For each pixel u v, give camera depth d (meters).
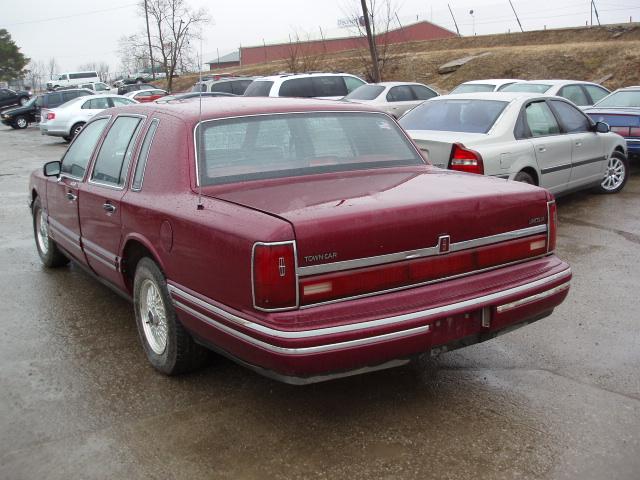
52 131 22.52
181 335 3.88
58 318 5.24
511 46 37.47
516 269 3.64
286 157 4.07
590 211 8.88
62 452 3.30
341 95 16.70
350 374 3.13
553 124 8.41
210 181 3.79
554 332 4.77
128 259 4.40
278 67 41.81
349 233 3.08
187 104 4.47
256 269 3.00
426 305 3.20
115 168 4.62
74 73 57.31
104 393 3.93
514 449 3.26
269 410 3.70
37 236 6.79
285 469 3.13
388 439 3.37
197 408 3.73
